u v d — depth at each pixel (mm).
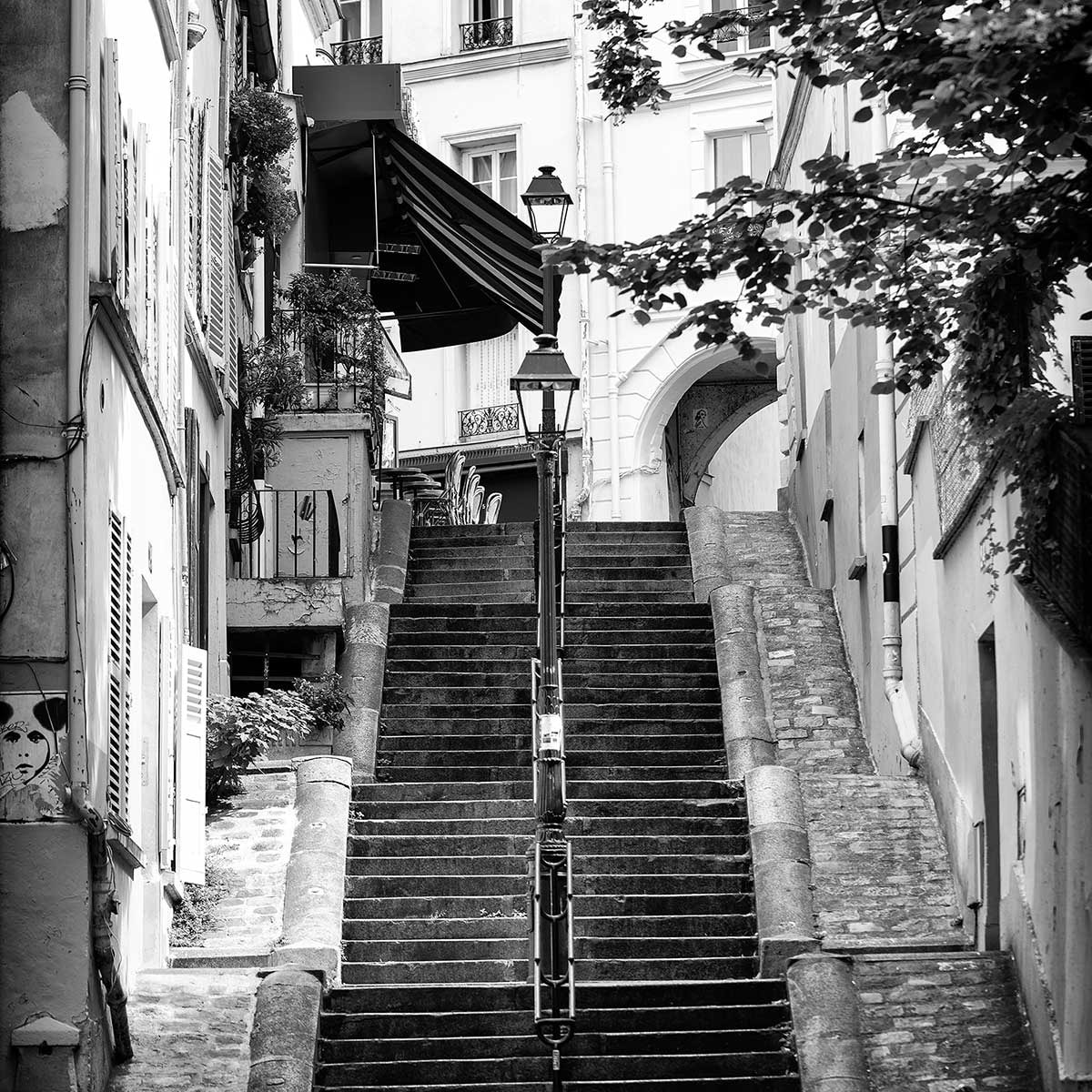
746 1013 12078
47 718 10180
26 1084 10008
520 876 14188
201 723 14430
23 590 10250
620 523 22484
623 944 13305
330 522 20469
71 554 10289
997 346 10977
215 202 18797
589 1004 12281
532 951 12430
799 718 18250
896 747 16172
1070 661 10492
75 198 10562
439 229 23766
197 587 16766
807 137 21547
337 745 16797
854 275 10023
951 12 14234
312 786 15328
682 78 31281
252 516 20000
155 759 13438
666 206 31281
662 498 31281
